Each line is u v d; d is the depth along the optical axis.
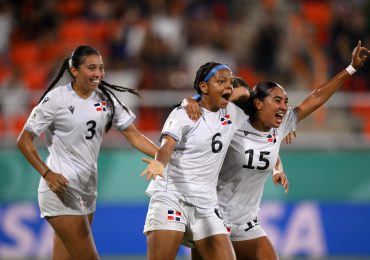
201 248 20.25
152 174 18.33
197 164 20.06
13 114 39.53
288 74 44.84
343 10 46.94
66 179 20.22
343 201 37.53
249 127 21.19
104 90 21.25
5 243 36.38
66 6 49.00
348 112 40.75
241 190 21.59
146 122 39.31
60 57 44.28
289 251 36.84
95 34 47.66
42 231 36.53
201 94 20.38
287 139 22.83
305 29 47.62
